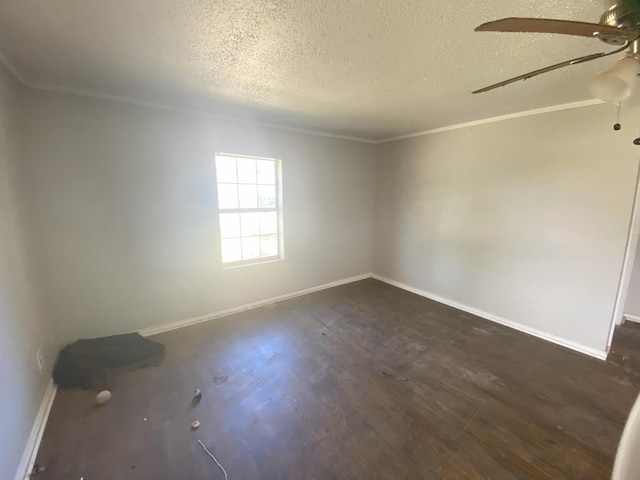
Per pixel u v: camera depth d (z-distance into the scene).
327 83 2.11
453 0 1.18
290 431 1.75
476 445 1.65
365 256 4.76
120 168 2.55
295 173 3.72
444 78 2.02
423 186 3.90
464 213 3.46
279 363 2.43
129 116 2.54
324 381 2.21
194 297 3.12
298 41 1.52
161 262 2.87
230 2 1.20
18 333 1.60
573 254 2.64
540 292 2.88
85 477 1.45
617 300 2.45
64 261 2.38
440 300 3.83
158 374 2.27
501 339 2.85
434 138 3.69
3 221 1.57
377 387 2.14
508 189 3.03
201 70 1.90
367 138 4.31
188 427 1.76
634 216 2.40
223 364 2.41
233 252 3.47
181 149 2.84
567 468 1.51
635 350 2.63
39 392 1.83
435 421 1.82
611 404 1.97
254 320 3.23
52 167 2.26
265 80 2.08
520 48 1.59
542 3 1.19
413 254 4.14
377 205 4.64
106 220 2.54
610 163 2.38
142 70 1.91
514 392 2.09
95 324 2.59
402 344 2.75
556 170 2.67
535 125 2.77
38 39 1.52
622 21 1.06
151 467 1.51
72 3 1.21
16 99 1.97
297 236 3.89
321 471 1.49
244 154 3.25
